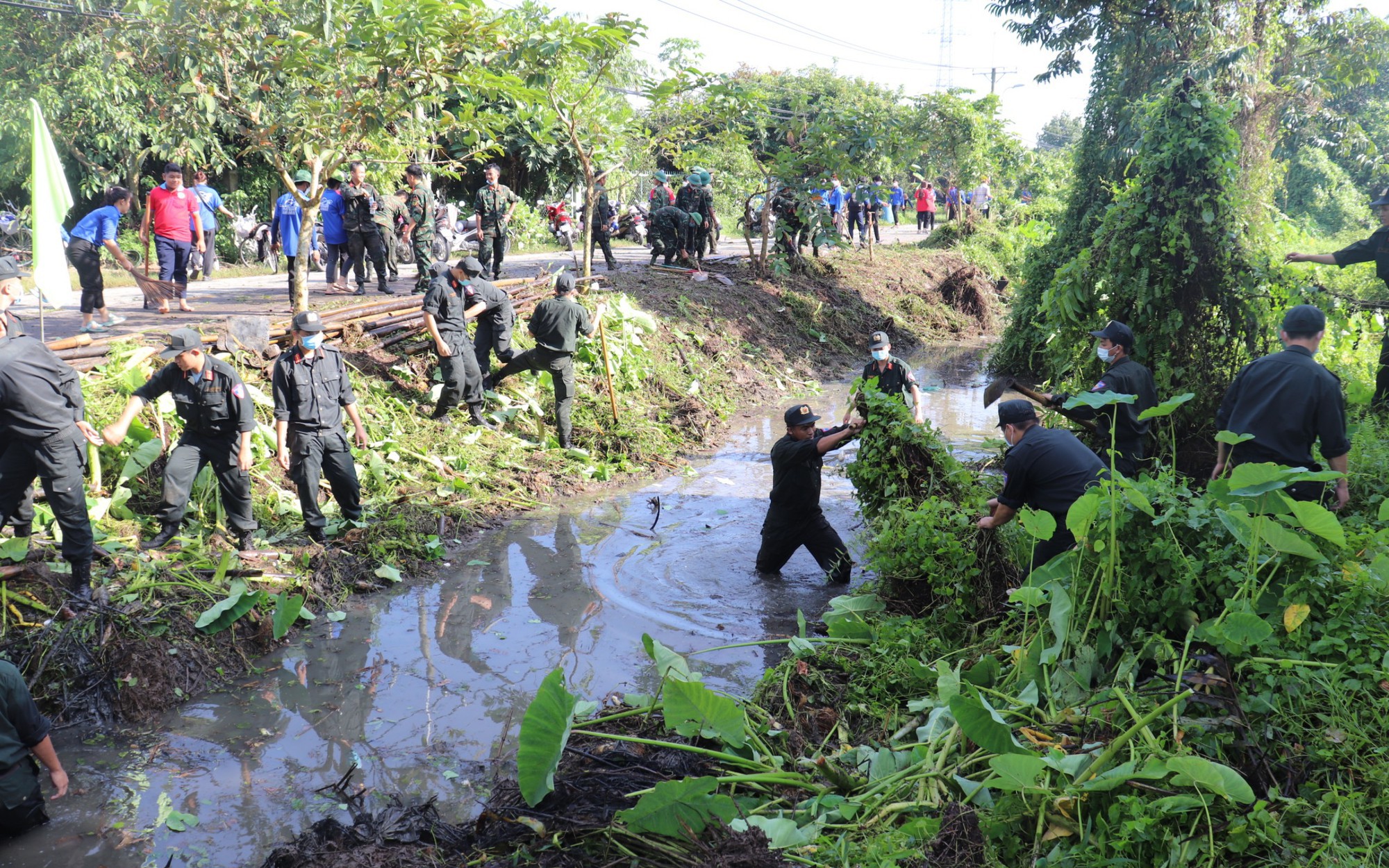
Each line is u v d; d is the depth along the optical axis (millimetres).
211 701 5332
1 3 11930
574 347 9891
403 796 4371
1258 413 5215
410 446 9141
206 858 3922
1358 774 3311
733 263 19109
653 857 3555
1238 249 7895
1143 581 4266
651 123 18062
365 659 5809
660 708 4762
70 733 4941
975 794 3643
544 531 8164
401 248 18328
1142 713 3766
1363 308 8109
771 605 6551
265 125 9734
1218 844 3113
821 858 3500
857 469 6227
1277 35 15461
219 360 6570
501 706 5230
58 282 6879
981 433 11273
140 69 18484
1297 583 3883
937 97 20469
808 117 19859
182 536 6805
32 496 6270
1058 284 8688
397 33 8359
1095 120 15156
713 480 9828
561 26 9430
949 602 5375
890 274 21719
